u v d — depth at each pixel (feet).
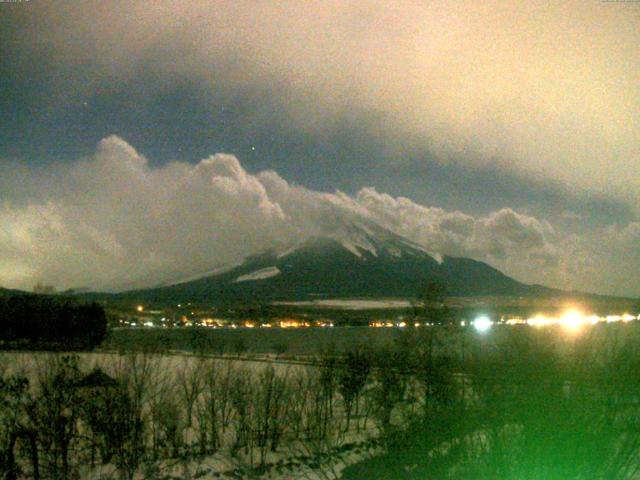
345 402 60.90
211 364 69.62
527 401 27.76
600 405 27.14
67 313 136.87
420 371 47.70
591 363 28.14
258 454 50.88
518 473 27.37
